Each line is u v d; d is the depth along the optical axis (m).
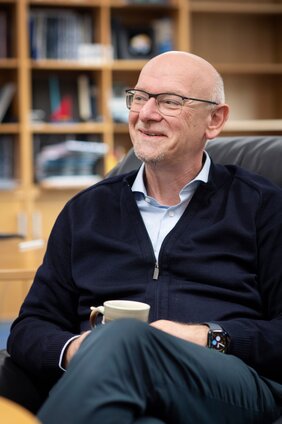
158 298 2.00
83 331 2.04
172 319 1.99
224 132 6.25
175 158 2.07
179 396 1.59
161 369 1.56
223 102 2.18
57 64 5.44
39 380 1.92
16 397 1.83
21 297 5.19
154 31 5.75
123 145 5.98
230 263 2.03
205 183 2.09
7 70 5.70
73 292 2.12
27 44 5.41
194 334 1.82
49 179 5.39
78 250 2.10
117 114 5.60
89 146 5.47
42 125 5.48
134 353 1.50
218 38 6.23
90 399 1.39
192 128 2.08
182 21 5.61
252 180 2.12
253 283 2.03
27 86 5.41
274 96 6.38
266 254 2.03
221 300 2.01
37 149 5.61
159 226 2.10
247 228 2.04
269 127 5.90
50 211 5.49
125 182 2.15
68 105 5.59
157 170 2.09
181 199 2.10
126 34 5.70
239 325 1.87
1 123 5.52
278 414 1.83
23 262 2.67
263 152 2.32
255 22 6.29
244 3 6.27
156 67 2.10
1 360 1.96
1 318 5.11
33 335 1.94
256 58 6.31
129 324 1.53
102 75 5.55
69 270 2.12
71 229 2.12
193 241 2.04
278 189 2.11
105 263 2.07
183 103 2.06
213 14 6.20
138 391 1.49
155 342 1.56
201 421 1.64
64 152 5.41
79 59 5.50
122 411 1.41
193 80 2.08
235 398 1.69
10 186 5.39
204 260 2.02
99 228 2.11
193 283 2.02
